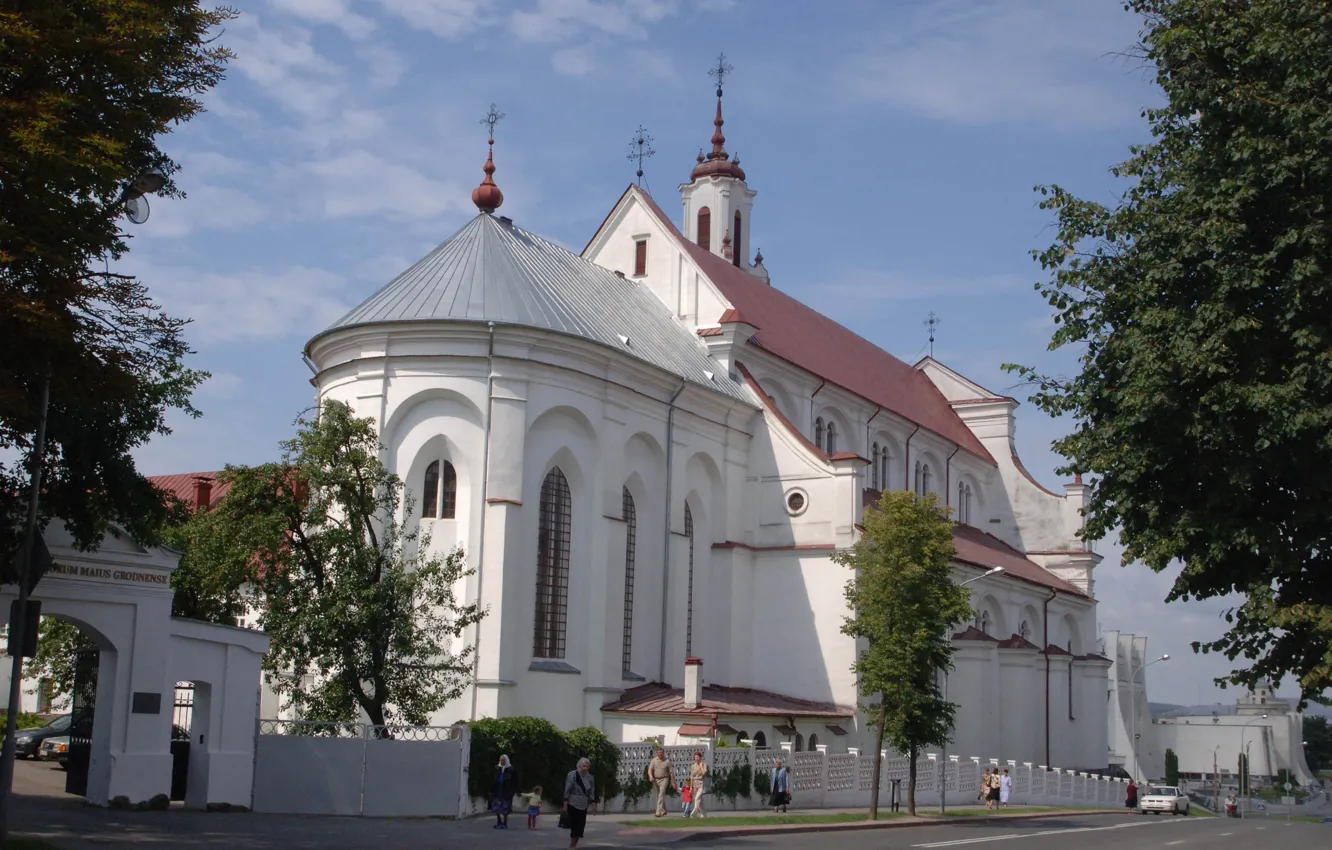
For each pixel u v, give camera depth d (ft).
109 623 100.48
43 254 64.90
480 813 115.03
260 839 87.10
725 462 187.73
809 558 185.78
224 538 123.54
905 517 150.82
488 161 181.16
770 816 132.57
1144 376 70.69
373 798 111.04
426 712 124.57
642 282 207.10
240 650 110.32
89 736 106.42
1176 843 119.55
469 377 150.00
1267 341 68.64
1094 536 78.02
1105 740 266.57
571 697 151.23
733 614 185.57
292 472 127.13
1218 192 69.72
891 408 238.68
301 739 111.45
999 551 261.85
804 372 210.79
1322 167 65.72
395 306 155.94
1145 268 74.08
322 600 119.55
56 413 83.10
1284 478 69.56
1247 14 70.59
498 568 144.36
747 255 256.11
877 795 143.95
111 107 70.85
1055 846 109.60
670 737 151.43
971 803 193.57
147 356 75.46
